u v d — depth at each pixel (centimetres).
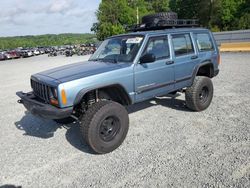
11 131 543
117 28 6512
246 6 4859
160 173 344
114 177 343
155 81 483
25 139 495
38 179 351
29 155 425
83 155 413
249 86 805
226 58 1644
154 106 647
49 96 399
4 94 958
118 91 444
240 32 2136
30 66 2256
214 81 925
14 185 340
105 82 407
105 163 382
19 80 1326
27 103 443
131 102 454
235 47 2088
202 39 600
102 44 550
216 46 640
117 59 475
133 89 450
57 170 371
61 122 515
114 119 412
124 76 430
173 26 555
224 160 366
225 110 585
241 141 421
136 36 482
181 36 541
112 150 416
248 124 492
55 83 380
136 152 410
